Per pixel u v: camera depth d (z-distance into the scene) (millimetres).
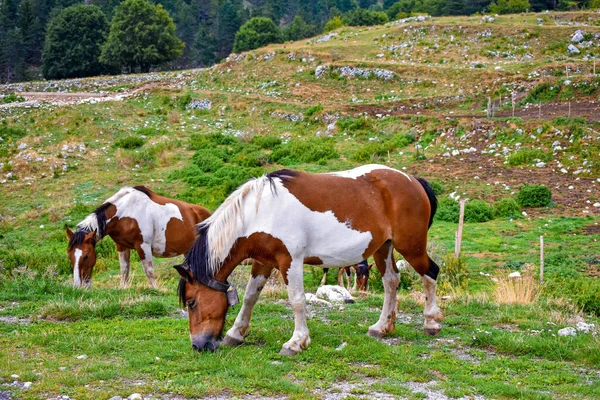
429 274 7512
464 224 21453
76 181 28359
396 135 32031
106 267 16406
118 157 31406
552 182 24578
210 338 6500
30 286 9797
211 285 6551
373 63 44000
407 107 37062
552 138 28062
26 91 59500
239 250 6688
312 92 42406
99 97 50031
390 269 7527
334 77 43844
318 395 5383
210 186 26953
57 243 20688
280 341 6949
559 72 37938
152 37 77375
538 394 5523
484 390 5637
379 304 9570
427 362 6441
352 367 6211
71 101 46969
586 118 29594
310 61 47312
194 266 6586
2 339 6875
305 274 16141
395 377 5973
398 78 41812
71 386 5449
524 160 26891
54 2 115000
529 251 17734
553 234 19656
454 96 37656
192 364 6090
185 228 11828
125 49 75250
